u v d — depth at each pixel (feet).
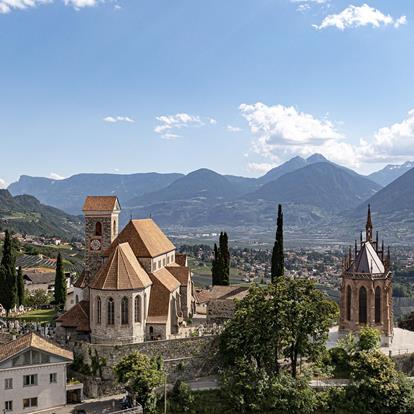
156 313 318.86
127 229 352.49
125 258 309.42
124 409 263.08
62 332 320.50
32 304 489.67
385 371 284.82
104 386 286.66
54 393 271.90
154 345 296.30
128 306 299.99
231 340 291.58
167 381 294.46
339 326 363.97
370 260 355.56
